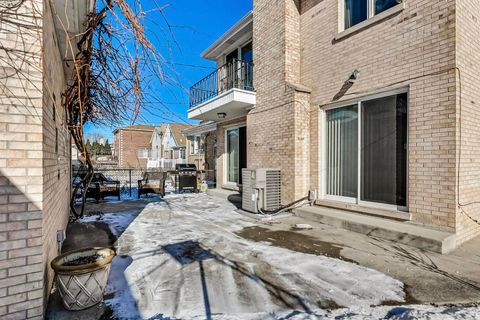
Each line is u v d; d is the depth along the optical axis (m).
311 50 6.61
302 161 6.54
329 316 2.33
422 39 4.40
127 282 3.04
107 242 4.59
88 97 4.50
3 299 2.13
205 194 11.14
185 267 3.45
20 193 2.21
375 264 3.46
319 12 6.40
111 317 2.37
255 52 7.84
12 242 2.17
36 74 2.32
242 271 3.31
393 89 4.84
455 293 2.71
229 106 8.09
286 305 2.53
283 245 4.30
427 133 4.32
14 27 2.24
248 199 6.76
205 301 2.62
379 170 5.16
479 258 3.59
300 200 6.48
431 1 4.29
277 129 6.98
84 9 3.18
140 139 35.81
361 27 5.36
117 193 9.95
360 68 5.42
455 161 3.99
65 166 5.52
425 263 3.45
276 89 7.00
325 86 6.23
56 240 3.41
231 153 10.32
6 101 2.19
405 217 4.61
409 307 2.45
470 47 4.29
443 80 4.12
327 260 3.62
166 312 2.44
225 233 5.07
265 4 7.42
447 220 4.07
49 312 2.45
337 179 6.10
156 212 7.32
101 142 38.97
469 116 4.23
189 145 24.06
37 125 2.31
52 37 3.15
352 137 5.73
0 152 2.15
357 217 5.25
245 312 2.42
